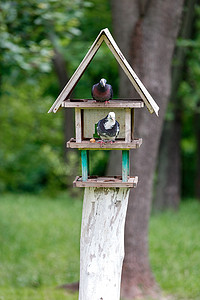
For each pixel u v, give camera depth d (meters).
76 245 12.24
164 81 8.77
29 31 10.87
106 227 5.06
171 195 17.05
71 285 9.28
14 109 21.03
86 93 10.90
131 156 8.90
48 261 10.91
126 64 4.64
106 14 14.28
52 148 21.89
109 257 5.12
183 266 10.57
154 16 8.52
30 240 12.45
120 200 5.02
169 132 16.97
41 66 10.50
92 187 5.00
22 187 21.75
